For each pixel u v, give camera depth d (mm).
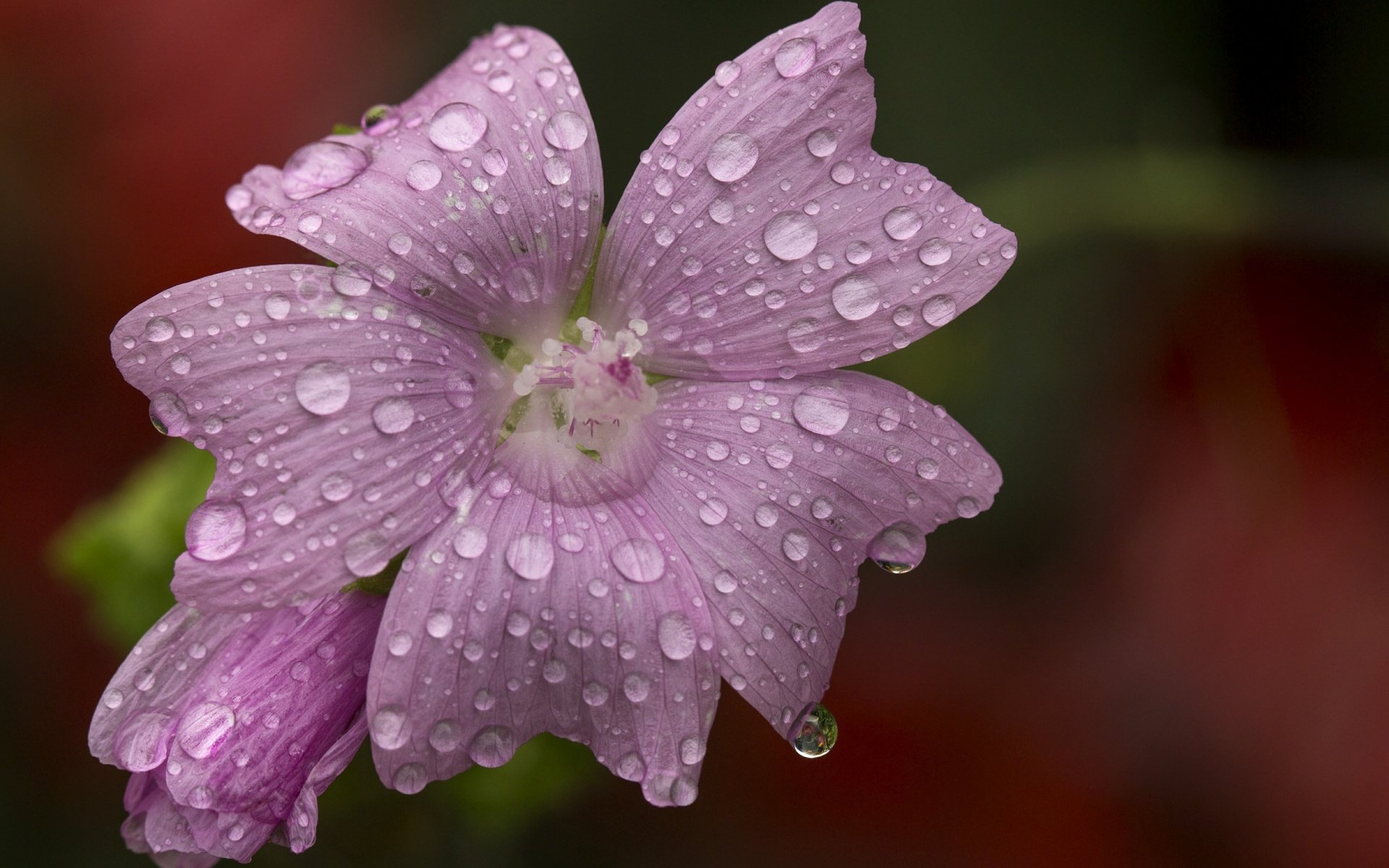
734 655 220
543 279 224
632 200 224
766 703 220
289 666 221
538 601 217
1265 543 292
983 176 285
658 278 224
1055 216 283
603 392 223
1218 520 294
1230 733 287
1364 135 286
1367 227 281
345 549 214
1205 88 287
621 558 220
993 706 291
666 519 223
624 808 288
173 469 267
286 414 213
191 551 211
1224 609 291
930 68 285
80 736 289
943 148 285
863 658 295
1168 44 286
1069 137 285
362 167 218
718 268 223
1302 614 288
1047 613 295
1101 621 293
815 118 220
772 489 222
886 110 285
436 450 218
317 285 215
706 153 222
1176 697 289
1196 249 293
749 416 224
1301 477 296
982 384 291
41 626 294
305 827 214
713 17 284
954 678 292
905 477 221
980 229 220
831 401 222
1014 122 285
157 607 268
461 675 215
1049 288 293
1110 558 297
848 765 290
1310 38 286
